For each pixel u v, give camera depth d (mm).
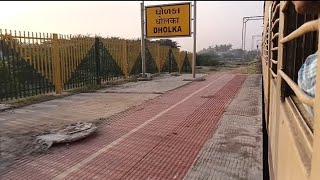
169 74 20938
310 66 1729
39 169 3830
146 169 3807
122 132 5504
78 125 5672
